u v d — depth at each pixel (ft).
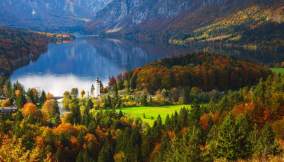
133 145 372.17
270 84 514.68
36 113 519.60
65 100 626.64
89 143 389.19
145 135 388.16
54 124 480.64
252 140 244.42
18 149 146.00
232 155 226.79
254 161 196.03
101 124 467.93
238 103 431.84
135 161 345.92
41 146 359.66
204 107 460.14
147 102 627.05
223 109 425.28
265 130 246.68
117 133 431.43
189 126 382.63
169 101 637.30
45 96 652.07
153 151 350.64
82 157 352.28
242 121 288.10
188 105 618.03
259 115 380.99
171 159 239.71
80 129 434.71
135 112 563.89
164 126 411.54
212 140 268.82
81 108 586.86
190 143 248.93
